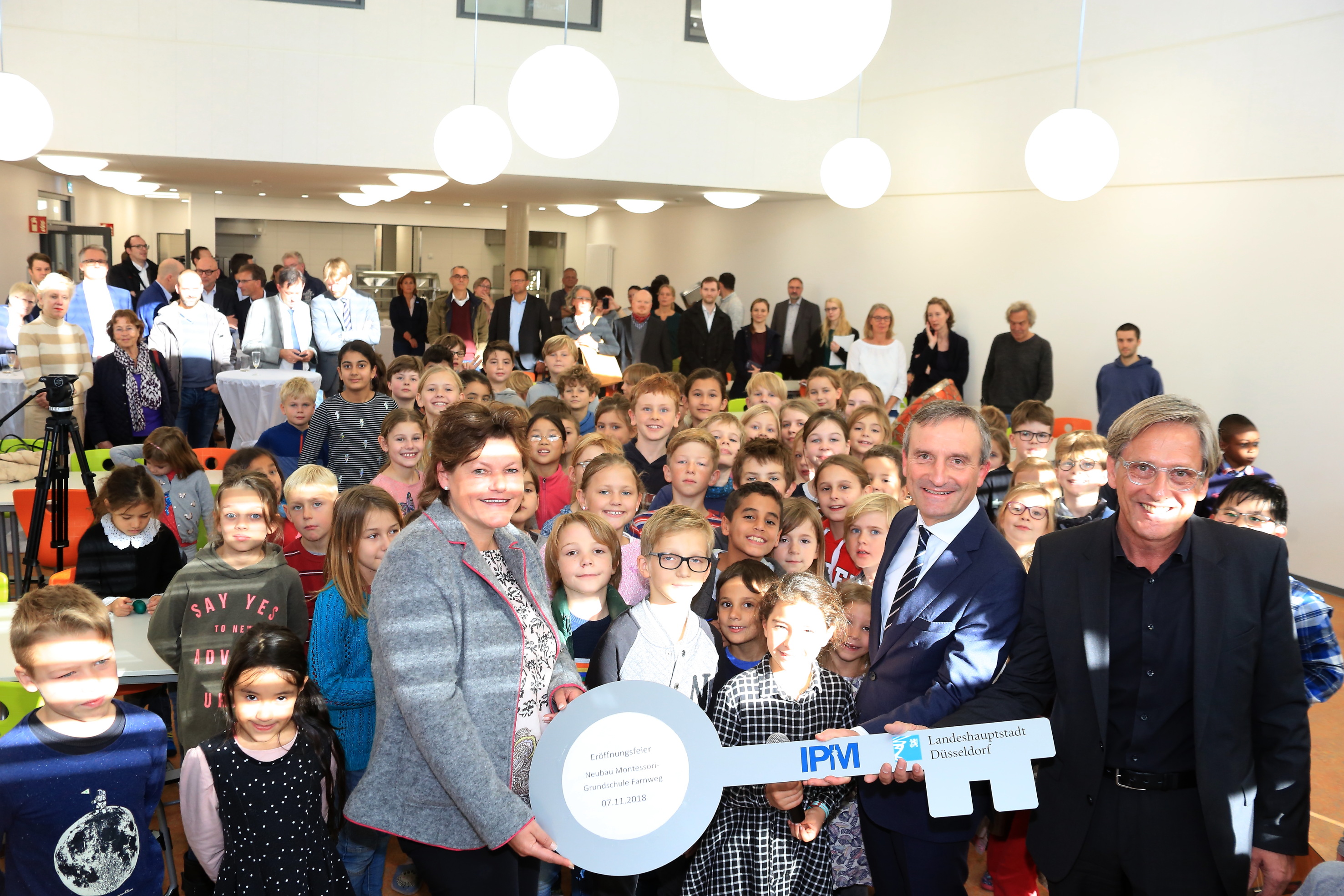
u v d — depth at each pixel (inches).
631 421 204.5
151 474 175.8
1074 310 345.4
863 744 81.7
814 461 169.8
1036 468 161.2
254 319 316.5
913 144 410.9
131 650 124.3
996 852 109.0
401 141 365.4
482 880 77.7
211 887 101.4
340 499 113.3
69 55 326.0
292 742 96.3
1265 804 79.0
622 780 80.0
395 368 214.2
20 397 258.4
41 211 490.0
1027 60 357.7
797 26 88.1
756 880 96.7
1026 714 85.0
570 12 381.1
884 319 352.8
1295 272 272.5
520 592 83.4
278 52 347.6
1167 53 307.1
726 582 106.3
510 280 423.5
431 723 72.1
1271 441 280.8
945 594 87.5
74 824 89.6
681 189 426.9
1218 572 78.7
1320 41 263.3
